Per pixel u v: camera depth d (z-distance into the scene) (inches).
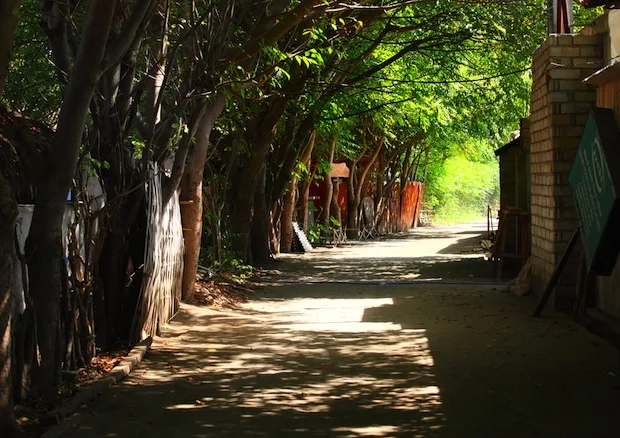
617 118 375.9
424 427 238.5
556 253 469.4
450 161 2154.3
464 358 336.5
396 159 1569.9
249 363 331.6
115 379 295.0
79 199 312.5
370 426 240.4
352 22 621.3
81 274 327.3
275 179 847.1
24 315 257.9
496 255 645.3
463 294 552.1
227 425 242.5
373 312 475.5
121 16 339.3
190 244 485.4
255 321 442.6
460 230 1766.7
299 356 345.4
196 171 483.2
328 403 267.7
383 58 823.1
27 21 416.5
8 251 225.5
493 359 333.1
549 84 473.7
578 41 471.5
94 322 341.7
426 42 742.5
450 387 287.4
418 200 1937.7
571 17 505.0
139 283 374.0
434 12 688.4
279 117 704.4
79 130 270.8
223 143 698.2
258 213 817.5
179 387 289.7
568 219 469.1
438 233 1619.1
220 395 279.0
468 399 270.5
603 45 466.0
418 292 570.9
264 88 628.7
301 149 891.4
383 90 813.2
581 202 365.1
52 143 269.7
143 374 310.0
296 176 887.7
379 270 764.6
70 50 364.2
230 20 372.5
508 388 284.2
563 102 470.6
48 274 268.8
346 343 374.9
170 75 410.3
